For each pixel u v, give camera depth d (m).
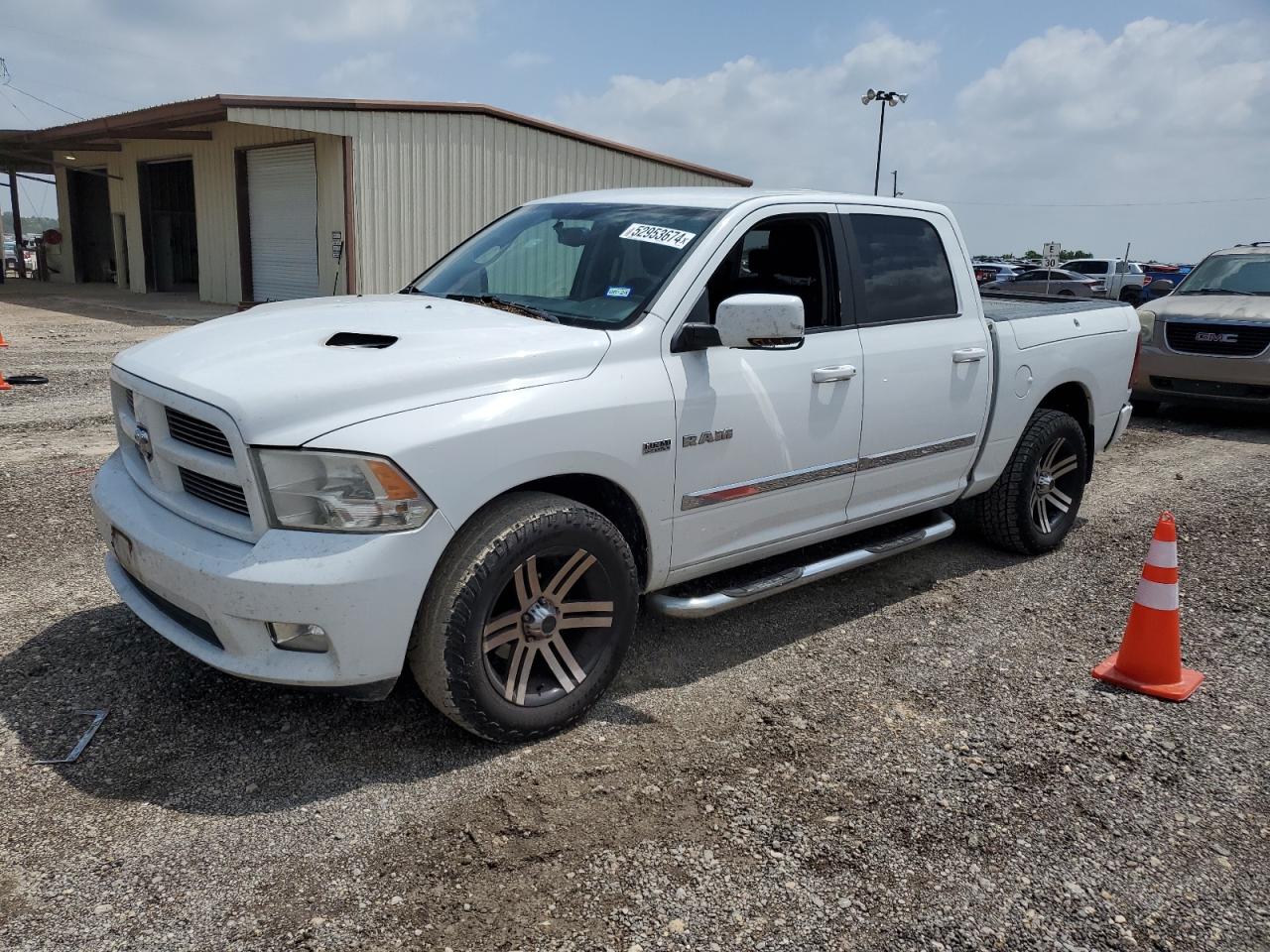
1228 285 10.70
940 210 4.97
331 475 2.87
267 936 2.45
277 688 3.70
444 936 2.48
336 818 2.95
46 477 6.37
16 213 33.00
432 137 18.55
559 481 3.54
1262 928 2.63
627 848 2.86
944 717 3.74
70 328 16.11
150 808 2.95
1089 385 5.79
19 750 3.22
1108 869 2.86
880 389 4.40
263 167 20.36
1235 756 3.51
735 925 2.56
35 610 4.30
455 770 3.23
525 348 3.31
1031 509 5.55
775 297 3.38
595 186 21.42
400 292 4.68
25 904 2.52
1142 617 4.04
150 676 3.75
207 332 3.54
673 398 3.57
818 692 3.92
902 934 2.55
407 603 2.95
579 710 3.50
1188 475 7.99
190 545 3.02
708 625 4.56
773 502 4.06
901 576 5.34
